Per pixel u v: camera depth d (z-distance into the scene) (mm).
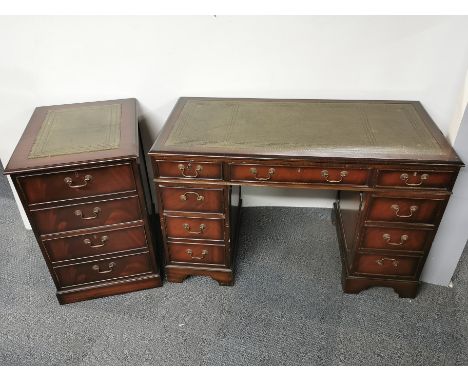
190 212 1601
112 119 1667
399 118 1622
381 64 1694
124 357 1531
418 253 1594
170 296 1764
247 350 1543
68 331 1628
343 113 1667
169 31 1667
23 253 1999
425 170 1377
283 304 1714
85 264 1678
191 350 1549
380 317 1649
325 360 1502
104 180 1485
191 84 1809
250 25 1644
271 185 1483
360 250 1626
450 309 1678
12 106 1822
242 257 1945
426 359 1499
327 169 1419
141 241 1675
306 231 2088
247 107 1727
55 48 1692
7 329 1639
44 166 1386
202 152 1421
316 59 1709
